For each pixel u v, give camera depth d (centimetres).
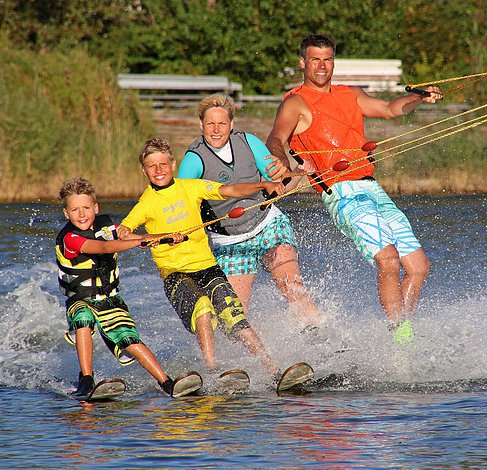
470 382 2114
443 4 9862
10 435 1750
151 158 2219
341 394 2041
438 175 6700
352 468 1530
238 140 2317
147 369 2123
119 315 2189
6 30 9606
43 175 6831
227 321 2195
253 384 2144
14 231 4647
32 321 2791
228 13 10050
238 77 9975
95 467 1552
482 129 7206
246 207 2319
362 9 9781
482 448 1619
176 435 1730
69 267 2200
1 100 6875
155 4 10325
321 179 2425
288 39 9819
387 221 2402
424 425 1766
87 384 2106
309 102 2436
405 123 7388
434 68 9569
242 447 1644
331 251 3675
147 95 9150
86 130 7200
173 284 2238
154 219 2230
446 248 3844
